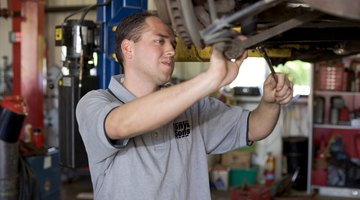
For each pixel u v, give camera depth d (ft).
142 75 4.36
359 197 16.22
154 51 4.20
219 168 17.22
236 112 4.99
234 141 5.00
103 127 3.66
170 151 4.45
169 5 3.35
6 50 19.74
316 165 16.83
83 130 4.13
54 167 11.70
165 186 4.33
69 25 6.49
